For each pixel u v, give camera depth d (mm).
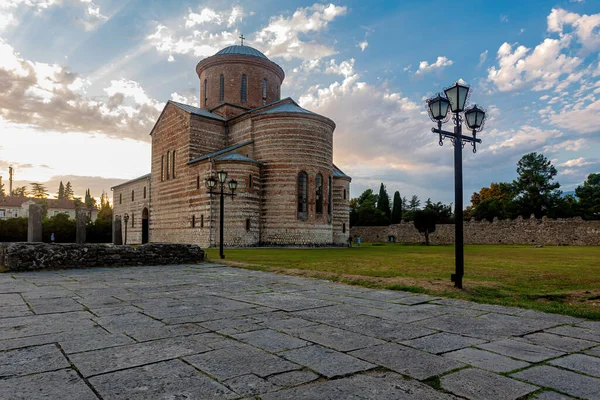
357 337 5758
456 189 10633
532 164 65000
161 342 5453
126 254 17938
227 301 8711
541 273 13711
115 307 7977
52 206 106750
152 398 3645
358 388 3908
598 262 18656
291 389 3871
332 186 39375
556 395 3766
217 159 35500
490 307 8062
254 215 35812
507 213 65625
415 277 12328
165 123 45000
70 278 13133
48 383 3980
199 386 3926
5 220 52094
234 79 44688
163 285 11359
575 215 62000
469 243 54250
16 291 10156
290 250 29578
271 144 37000
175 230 41531
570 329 6281
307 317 7090
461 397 3717
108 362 4621
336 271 14500
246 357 4820
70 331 6035
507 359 4812
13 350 5066
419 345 5375
